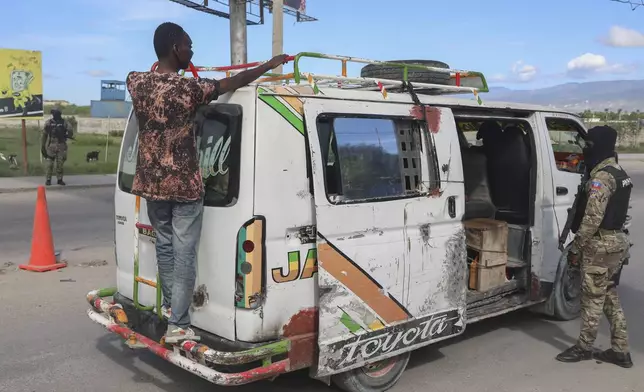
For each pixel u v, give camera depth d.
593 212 4.27
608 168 4.33
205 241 3.31
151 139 3.23
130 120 4.20
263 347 3.14
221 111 3.31
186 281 3.29
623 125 40.62
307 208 3.32
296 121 3.29
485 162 5.63
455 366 4.48
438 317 3.98
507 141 5.45
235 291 3.17
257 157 3.14
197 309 3.39
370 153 3.65
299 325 3.31
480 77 4.83
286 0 13.78
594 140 4.39
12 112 17.23
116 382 4.08
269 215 3.17
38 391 3.91
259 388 3.98
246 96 3.18
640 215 11.82
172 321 3.31
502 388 4.09
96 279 6.62
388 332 3.68
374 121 3.69
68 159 23.47
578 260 4.58
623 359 4.48
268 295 3.18
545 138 5.18
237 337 3.18
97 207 12.03
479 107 4.52
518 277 5.20
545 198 5.14
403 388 4.06
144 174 3.27
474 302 4.77
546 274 5.21
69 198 13.23
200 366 3.18
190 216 3.25
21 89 17.34
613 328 4.52
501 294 5.00
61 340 4.83
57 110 14.84
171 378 4.16
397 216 3.70
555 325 5.49
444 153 4.04
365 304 3.54
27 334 4.93
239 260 3.14
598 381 4.24
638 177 19.73
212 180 3.30
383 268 3.62
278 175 3.20
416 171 3.91
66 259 7.48
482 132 5.67
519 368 4.46
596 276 4.43
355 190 3.54
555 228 5.25
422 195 3.87
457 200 4.10
